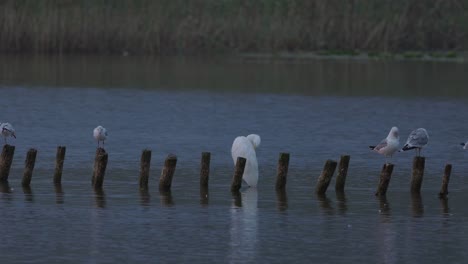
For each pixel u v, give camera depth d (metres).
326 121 102.88
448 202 59.41
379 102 119.81
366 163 75.06
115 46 168.38
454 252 48.03
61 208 55.81
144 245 48.44
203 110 110.12
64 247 47.84
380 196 60.88
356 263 46.16
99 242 48.81
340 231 51.66
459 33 176.88
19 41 163.62
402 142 90.38
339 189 62.38
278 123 100.81
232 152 64.06
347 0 174.88
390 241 49.81
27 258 45.97
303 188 63.47
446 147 84.69
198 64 160.38
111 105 112.81
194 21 171.00
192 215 54.66
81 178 65.69
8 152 63.34
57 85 130.00
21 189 61.12
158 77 142.12
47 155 76.38
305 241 49.56
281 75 147.00
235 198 59.59
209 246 48.44
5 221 52.47
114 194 60.09
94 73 144.50
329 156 78.88
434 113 110.88
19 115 102.88
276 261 46.22
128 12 168.75
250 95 124.62
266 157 77.69
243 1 173.75
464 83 139.88
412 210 57.00
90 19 166.50
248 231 51.34
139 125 97.69
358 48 174.75
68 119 100.81
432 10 175.88
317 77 145.00
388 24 174.00
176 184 64.12
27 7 165.25
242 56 172.75
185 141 86.44
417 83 139.25
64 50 165.88
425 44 176.25
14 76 138.12
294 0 173.50
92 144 83.38
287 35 173.12
